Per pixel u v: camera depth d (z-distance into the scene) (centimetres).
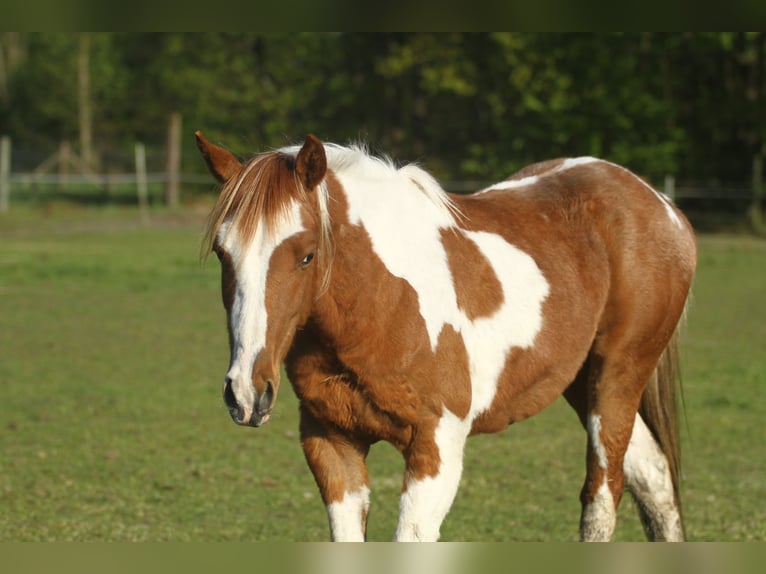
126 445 977
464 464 933
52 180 3684
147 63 4691
